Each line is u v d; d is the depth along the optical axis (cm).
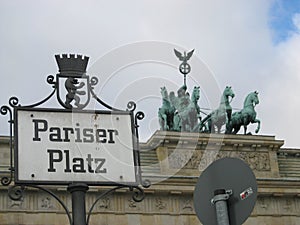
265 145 10725
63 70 1470
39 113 1446
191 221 10100
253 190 1327
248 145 10644
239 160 1362
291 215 10544
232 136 10556
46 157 1423
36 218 9494
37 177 1409
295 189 10544
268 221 10438
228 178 1365
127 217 9881
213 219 1377
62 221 9506
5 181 1419
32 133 1432
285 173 10894
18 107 1445
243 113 10606
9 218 9431
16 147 1421
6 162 9238
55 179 1416
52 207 9538
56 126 1443
